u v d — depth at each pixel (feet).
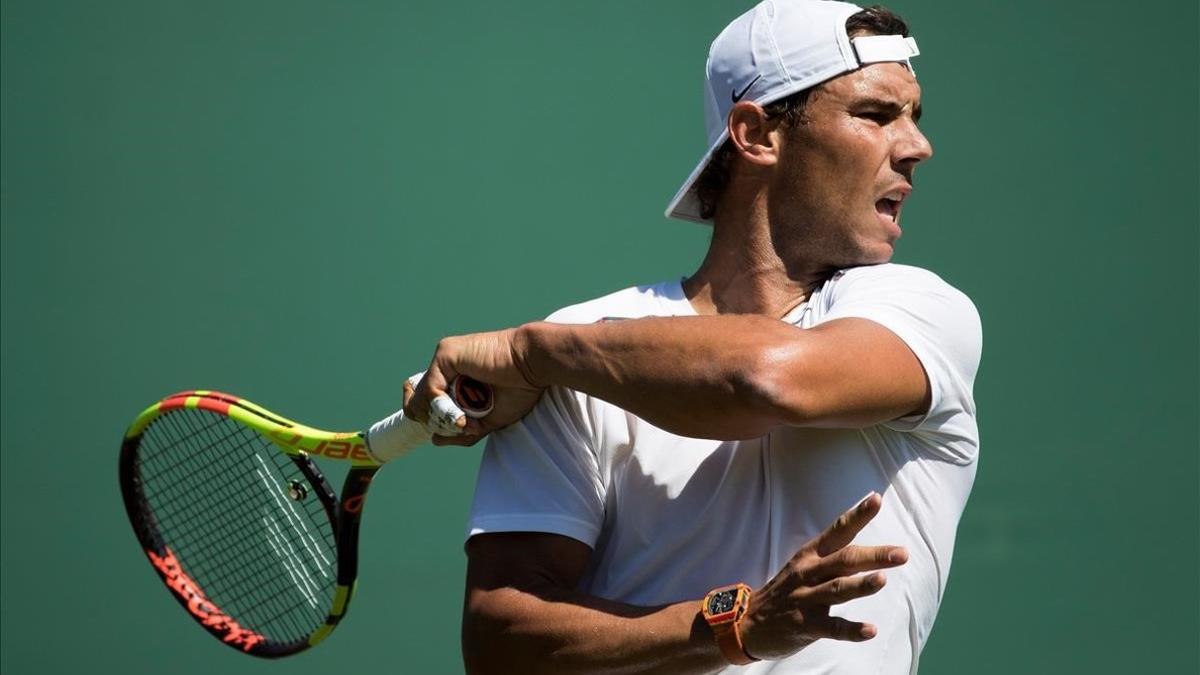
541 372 24.58
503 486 25.68
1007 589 61.87
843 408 22.53
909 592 24.57
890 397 22.94
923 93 65.41
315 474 31.55
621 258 66.80
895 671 24.68
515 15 67.72
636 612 23.76
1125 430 62.69
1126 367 63.26
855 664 24.30
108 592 64.95
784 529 24.39
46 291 67.15
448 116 67.46
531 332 24.75
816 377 22.27
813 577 21.61
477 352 25.31
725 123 26.66
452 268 66.85
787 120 25.93
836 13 26.00
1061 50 65.05
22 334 66.95
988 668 61.52
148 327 66.90
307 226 67.05
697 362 22.65
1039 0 65.21
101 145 67.72
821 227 25.90
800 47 25.79
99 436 66.28
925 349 23.43
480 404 25.58
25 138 68.08
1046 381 63.57
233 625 34.91
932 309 23.95
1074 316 63.93
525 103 67.51
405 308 66.59
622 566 25.25
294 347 66.59
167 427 45.60
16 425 66.39
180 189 67.36
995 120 65.16
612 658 23.68
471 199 67.10
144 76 67.92
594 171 67.10
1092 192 64.39
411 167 67.31
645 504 25.12
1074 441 62.90
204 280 66.95
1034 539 62.13
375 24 67.72
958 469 24.93
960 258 64.80
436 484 63.82
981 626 61.77
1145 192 64.08
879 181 25.62
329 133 67.46
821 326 23.15
